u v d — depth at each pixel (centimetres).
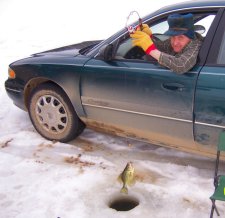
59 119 417
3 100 565
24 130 464
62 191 335
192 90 307
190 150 343
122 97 353
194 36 319
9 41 891
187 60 304
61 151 410
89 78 370
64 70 387
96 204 317
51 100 415
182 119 322
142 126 355
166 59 309
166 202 317
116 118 371
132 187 338
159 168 370
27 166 380
